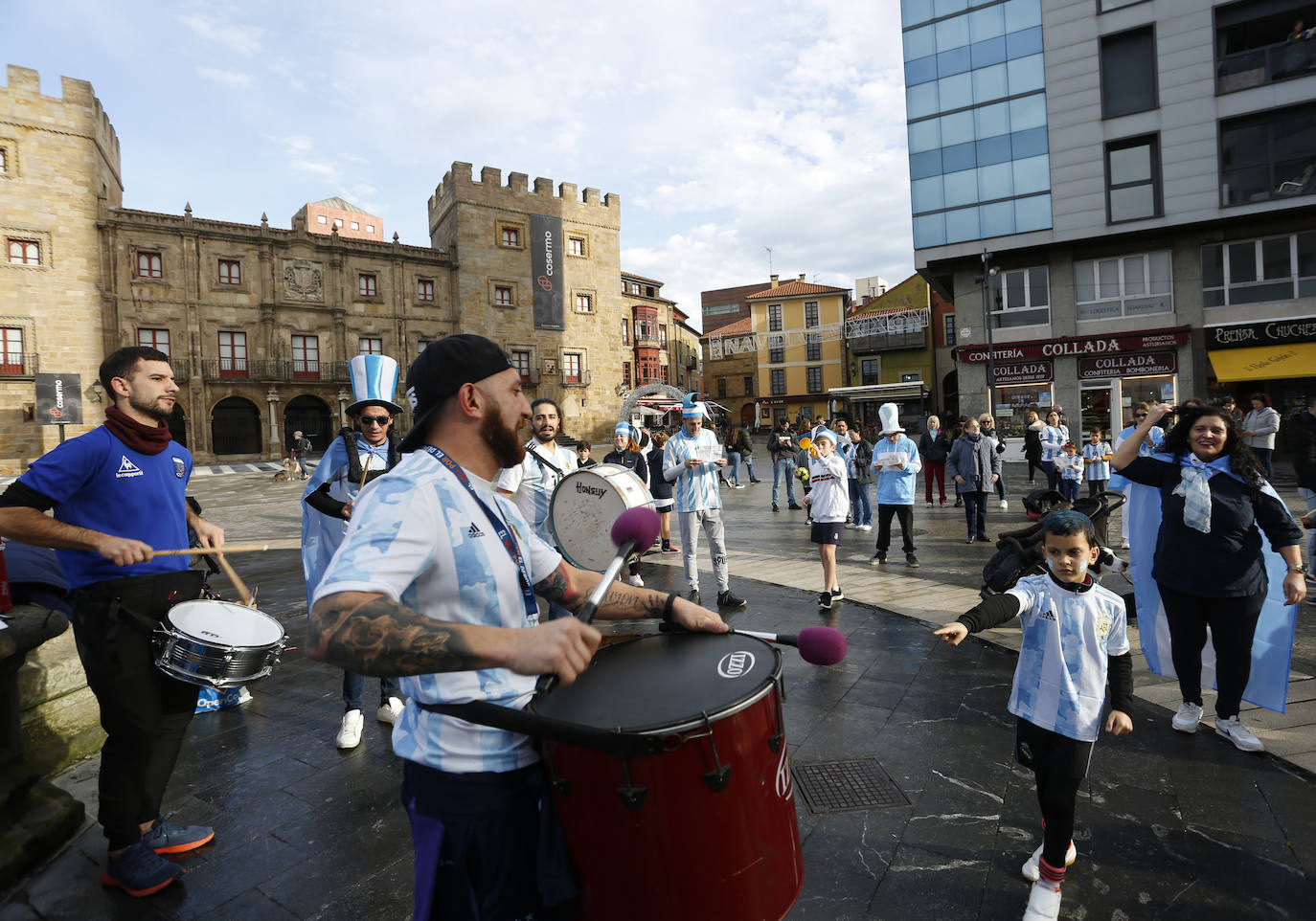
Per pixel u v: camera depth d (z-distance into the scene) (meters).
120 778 2.72
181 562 2.94
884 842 2.98
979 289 23.20
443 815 1.50
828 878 2.75
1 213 31.02
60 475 2.57
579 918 1.46
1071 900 2.59
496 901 1.50
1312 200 18.78
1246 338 20.06
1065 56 21.39
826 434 6.68
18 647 2.98
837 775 3.53
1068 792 2.50
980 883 2.71
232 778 3.69
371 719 4.47
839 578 7.98
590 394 47.56
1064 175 21.58
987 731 3.99
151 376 2.80
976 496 9.95
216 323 35.94
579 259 47.38
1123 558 8.30
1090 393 22.08
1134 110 20.69
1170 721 4.09
